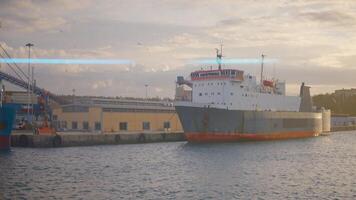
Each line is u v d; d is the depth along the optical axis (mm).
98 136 77500
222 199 31922
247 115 79250
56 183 37812
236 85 81250
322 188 36312
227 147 70312
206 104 78438
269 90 92000
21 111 96375
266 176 42000
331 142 89562
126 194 33562
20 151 64000
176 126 99938
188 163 51188
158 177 41188
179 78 91938
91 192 34219
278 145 76062
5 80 96250
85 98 115312
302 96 101625
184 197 32562
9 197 32281
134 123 92062
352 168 48500
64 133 78875
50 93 103562
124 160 54094
